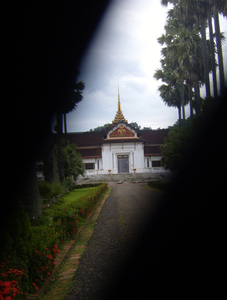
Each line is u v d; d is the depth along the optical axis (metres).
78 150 42.16
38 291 3.55
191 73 18.39
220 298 2.93
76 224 7.06
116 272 4.05
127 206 11.41
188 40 17.53
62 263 4.68
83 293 3.47
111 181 32.31
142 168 36.38
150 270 3.96
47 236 4.61
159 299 3.08
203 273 3.60
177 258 4.27
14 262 3.30
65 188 19.00
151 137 44.62
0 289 2.78
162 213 8.77
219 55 15.63
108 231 6.94
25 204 8.04
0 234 3.31
